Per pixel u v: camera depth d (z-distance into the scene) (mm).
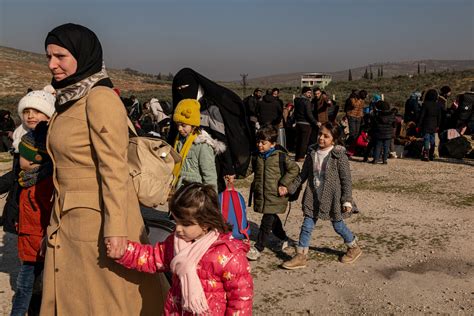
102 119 2865
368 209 8344
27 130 4371
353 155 13977
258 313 4750
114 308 3039
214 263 2666
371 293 5137
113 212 2855
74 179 3002
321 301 4984
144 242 3152
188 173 5309
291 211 8266
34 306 4250
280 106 13875
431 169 11883
